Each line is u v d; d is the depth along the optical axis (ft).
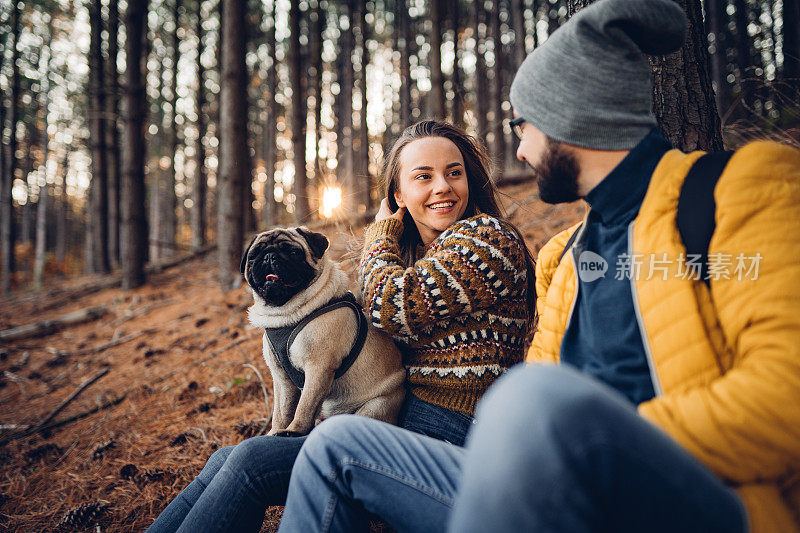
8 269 41.52
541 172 4.06
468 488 2.50
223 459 5.14
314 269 6.60
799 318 2.57
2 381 14.74
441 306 5.05
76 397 12.75
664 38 3.66
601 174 3.78
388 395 6.34
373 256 5.74
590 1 7.21
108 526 7.13
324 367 6.11
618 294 3.59
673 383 3.12
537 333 5.00
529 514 2.28
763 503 2.60
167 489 7.79
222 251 20.18
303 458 3.96
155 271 31.55
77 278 41.98
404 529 3.79
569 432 2.30
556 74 3.71
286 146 73.56
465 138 6.41
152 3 49.96
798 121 9.46
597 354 3.76
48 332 20.47
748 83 10.10
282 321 6.36
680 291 3.14
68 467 9.07
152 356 14.80
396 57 71.10
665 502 2.34
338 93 70.03
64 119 57.31
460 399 5.16
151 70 58.65
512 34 63.16
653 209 3.42
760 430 2.49
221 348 13.92
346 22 61.36
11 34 39.78
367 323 6.70
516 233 5.51
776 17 40.16
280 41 59.57
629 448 2.29
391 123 70.59
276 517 6.66
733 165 3.13
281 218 72.38
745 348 2.77
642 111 3.67
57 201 106.63
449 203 5.90
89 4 35.12
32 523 7.48
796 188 2.89
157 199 78.02
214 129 63.21
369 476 3.81
